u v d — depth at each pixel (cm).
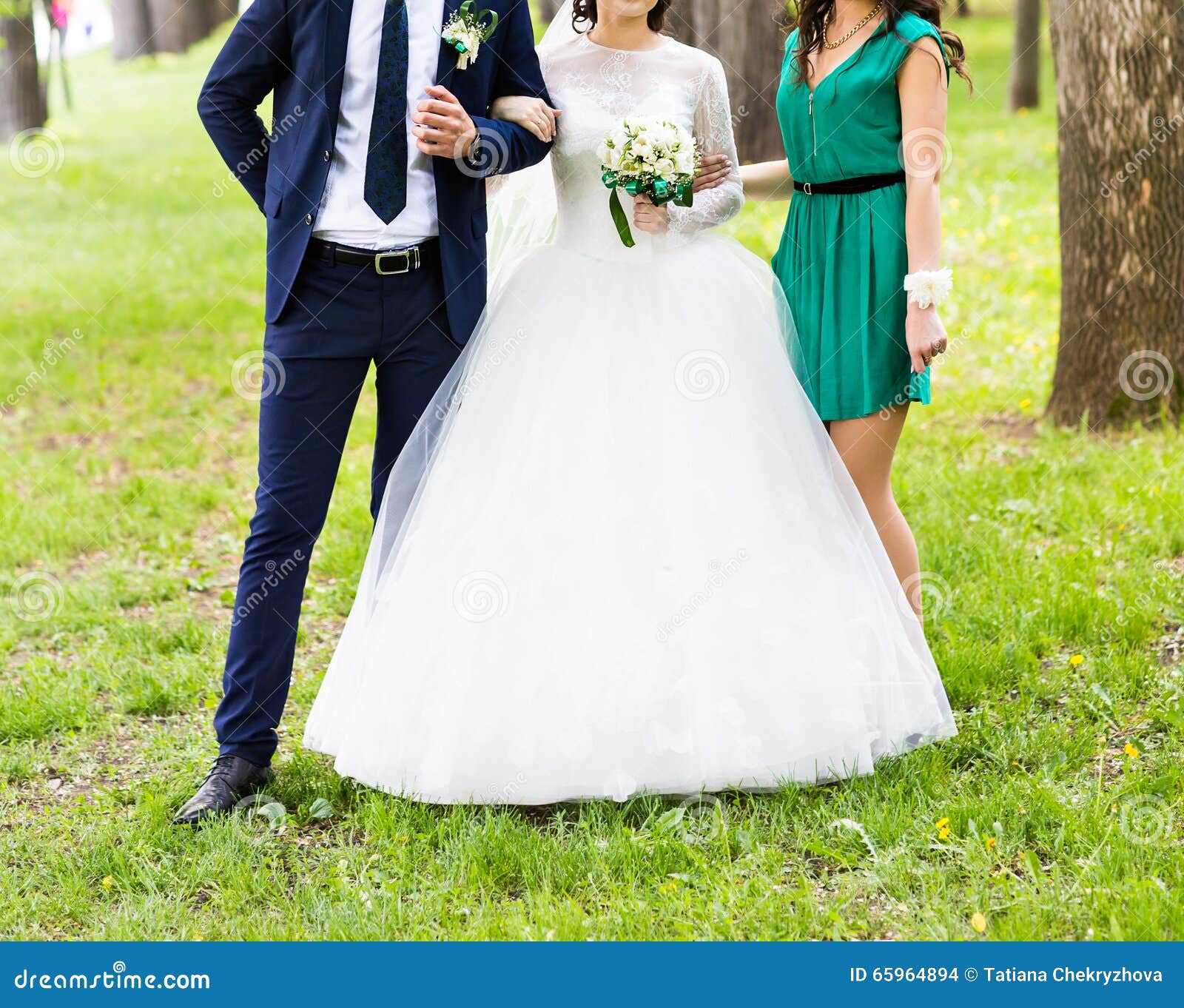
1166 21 627
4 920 298
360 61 346
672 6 397
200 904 306
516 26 375
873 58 356
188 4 2728
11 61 1667
